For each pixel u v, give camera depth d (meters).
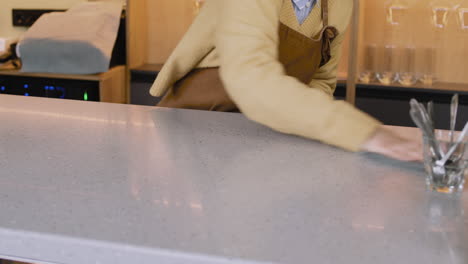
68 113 1.19
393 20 2.90
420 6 2.90
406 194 0.77
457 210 0.72
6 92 3.04
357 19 2.75
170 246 0.60
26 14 3.35
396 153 0.90
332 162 0.90
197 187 0.77
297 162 0.90
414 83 2.97
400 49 2.93
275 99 0.97
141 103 3.22
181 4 3.32
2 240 0.63
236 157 0.91
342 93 2.95
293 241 0.62
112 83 3.06
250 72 1.00
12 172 0.81
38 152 0.91
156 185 0.77
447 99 2.82
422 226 0.67
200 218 0.67
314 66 1.39
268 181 0.80
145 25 3.37
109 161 0.87
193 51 1.36
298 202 0.73
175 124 1.12
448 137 0.86
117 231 0.63
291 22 1.27
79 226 0.64
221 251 0.59
